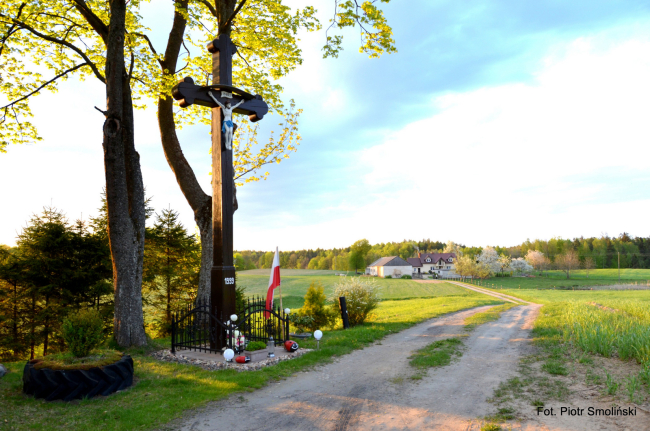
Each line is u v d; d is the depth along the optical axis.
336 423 5.61
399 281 82.62
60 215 19.52
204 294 14.77
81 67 15.35
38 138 16.53
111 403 6.43
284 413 6.06
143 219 12.13
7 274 17.30
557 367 7.95
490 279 89.94
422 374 8.26
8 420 5.64
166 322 20.44
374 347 11.55
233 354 8.84
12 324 17.44
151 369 8.71
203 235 15.16
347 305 17.36
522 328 14.22
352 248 125.31
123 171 11.62
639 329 9.32
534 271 110.44
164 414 5.93
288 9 15.58
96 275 18.62
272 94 16.70
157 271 21.61
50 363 6.98
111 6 11.62
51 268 17.77
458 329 14.65
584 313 14.73
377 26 13.96
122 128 11.93
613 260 126.00
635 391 6.14
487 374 8.01
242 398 6.80
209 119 18.44
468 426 5.31
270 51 16.58
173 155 15.14
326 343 11.74
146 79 14.14
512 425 5.22
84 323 7.49
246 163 20.17
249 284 68.50
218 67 11.17
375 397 6.79
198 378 7.93
